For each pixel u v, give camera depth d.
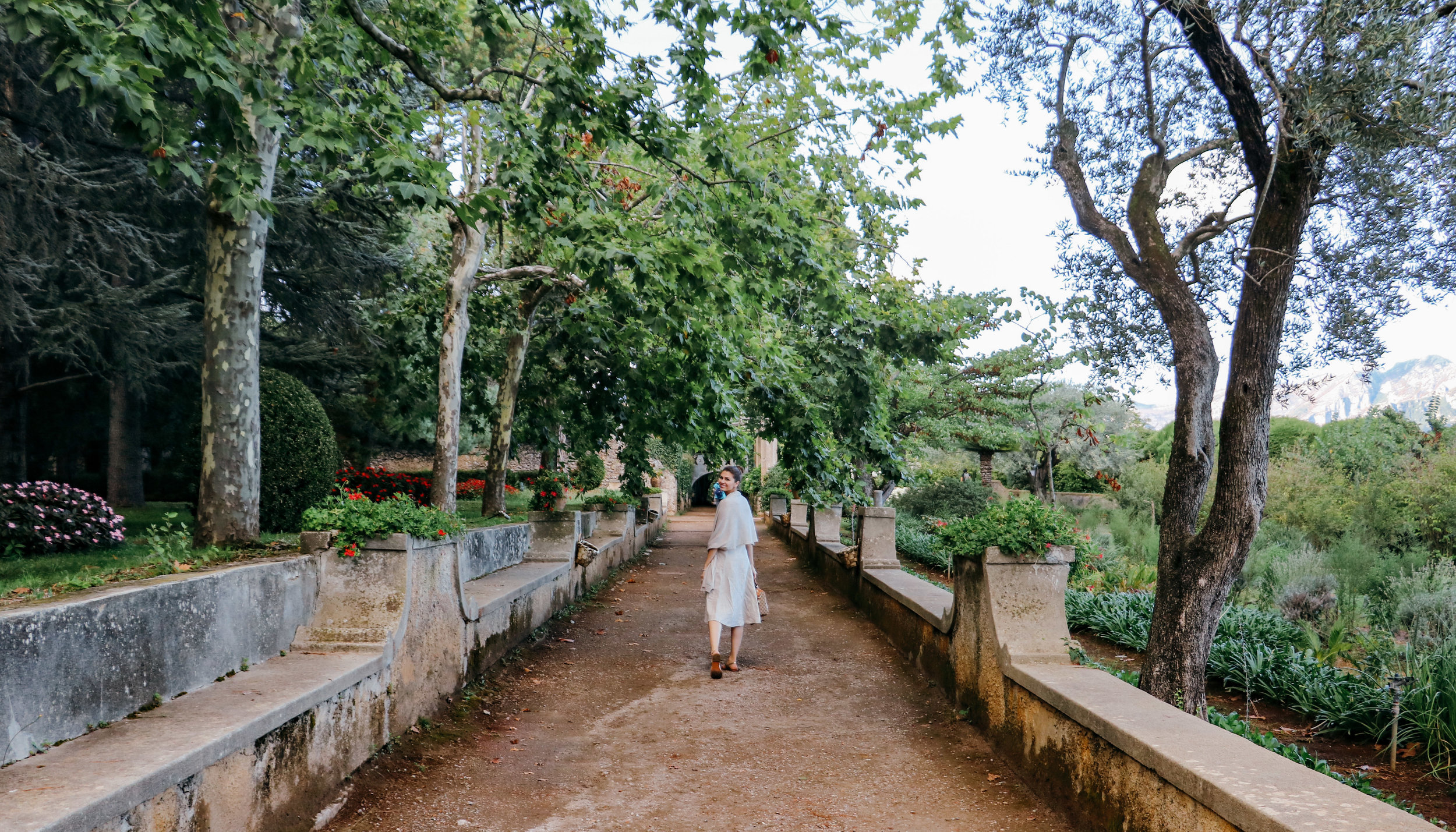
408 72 10.33
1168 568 4.79
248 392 6.39
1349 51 4.16
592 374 12.60
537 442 14.77
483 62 10.08
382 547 4.88
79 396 16.27
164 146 4.67
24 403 13.24
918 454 19.12
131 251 11.70
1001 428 16.86
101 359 12.48
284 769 3.54
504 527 9.09
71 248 11.22
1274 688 6.13
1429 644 7.26
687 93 6.89
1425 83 3.95
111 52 4.35
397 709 4.79
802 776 4.57
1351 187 4.89
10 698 2.75
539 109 10.10
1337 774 4.30
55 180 10.02
